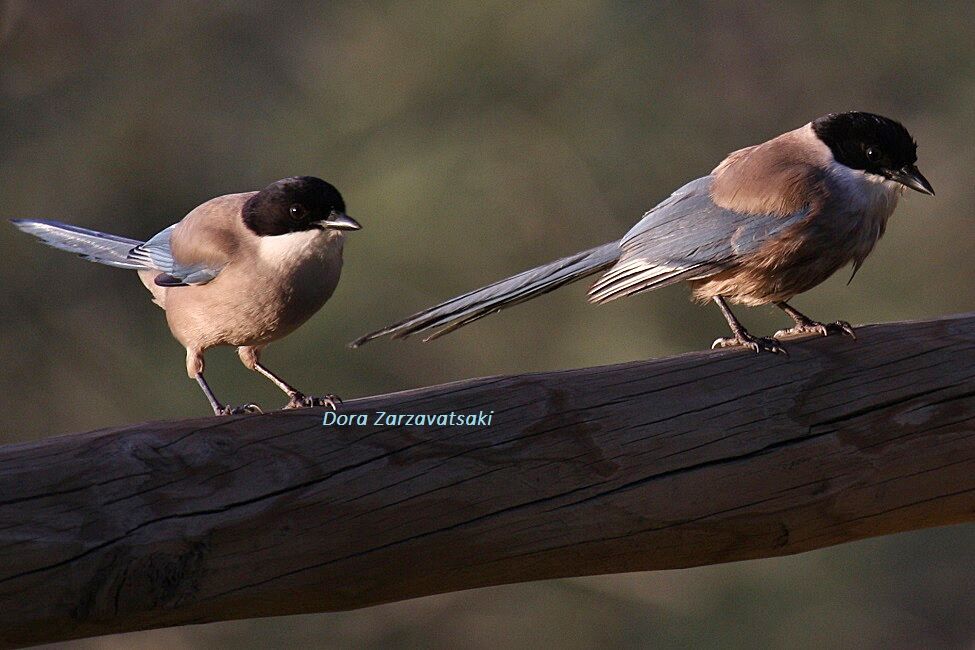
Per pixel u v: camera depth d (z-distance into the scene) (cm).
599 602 1362
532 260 1431
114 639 1402
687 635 1305
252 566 457
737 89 1631
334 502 468
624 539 502
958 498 536
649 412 510
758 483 514
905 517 535
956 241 1521
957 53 1638
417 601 1402
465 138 1480
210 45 1574
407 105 1506
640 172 1516
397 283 1396
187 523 450
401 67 1521
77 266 1489
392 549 475
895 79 1650
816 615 1318
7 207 1494
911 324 563
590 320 1405
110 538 439
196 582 451
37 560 431
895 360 538
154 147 1538
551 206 1460
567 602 1372
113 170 1524
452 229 1420
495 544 488
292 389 708
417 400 493
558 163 1484
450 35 1523
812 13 1672
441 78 1507
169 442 459
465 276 1405
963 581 1388
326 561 467
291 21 1569
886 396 529
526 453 492
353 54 1543
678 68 1587
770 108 1638
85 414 1460
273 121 1543
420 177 1441
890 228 1531
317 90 1540
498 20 1523
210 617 460
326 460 472
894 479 527
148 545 443
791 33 1670
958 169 1572
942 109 1631
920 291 1485
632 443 504
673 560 516
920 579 1394
